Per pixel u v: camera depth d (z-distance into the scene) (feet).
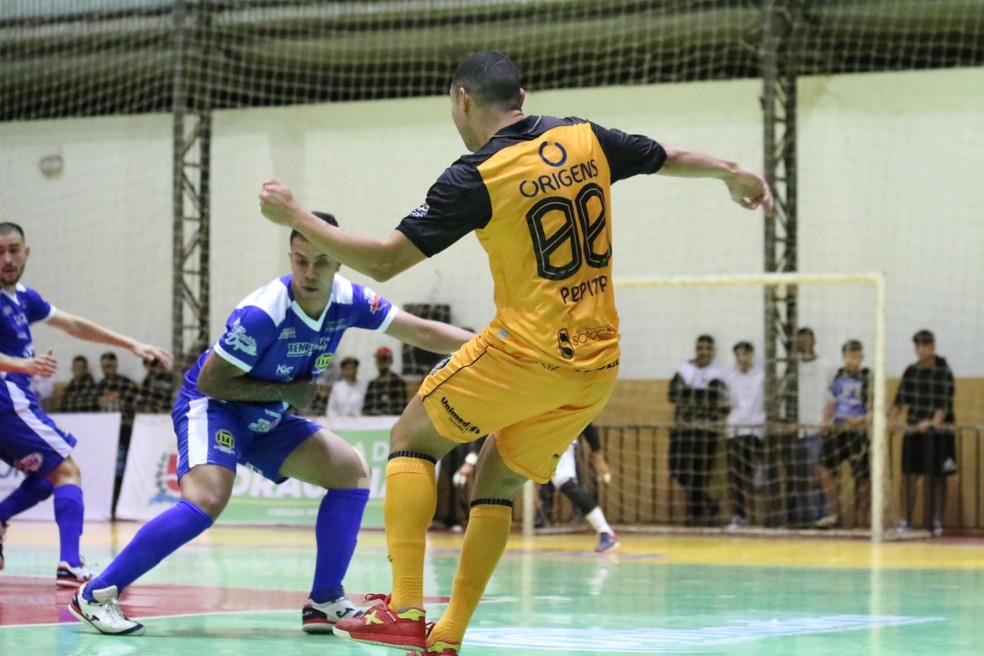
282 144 72.54
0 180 78.28
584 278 15.93
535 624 23.71
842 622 24.32
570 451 47.21
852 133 63.62
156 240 74.90
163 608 26.35
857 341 59.82
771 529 58.65
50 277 76.95
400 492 16.55
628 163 16.76
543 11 65.41
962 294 61.93
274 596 29.09
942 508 59.82
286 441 22.95
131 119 75.77
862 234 63.36
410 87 70.79
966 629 23.17
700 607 27.14
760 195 17.87
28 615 24.47
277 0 68.18
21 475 62.54
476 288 68.28
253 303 21.72
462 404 16.10
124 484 63.00
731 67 69.51
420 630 16.40
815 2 62.54
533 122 16.29
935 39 67.00
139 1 70.08
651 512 64.59
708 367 62.08
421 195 70.33
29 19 72.74
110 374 72.33
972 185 61.93
